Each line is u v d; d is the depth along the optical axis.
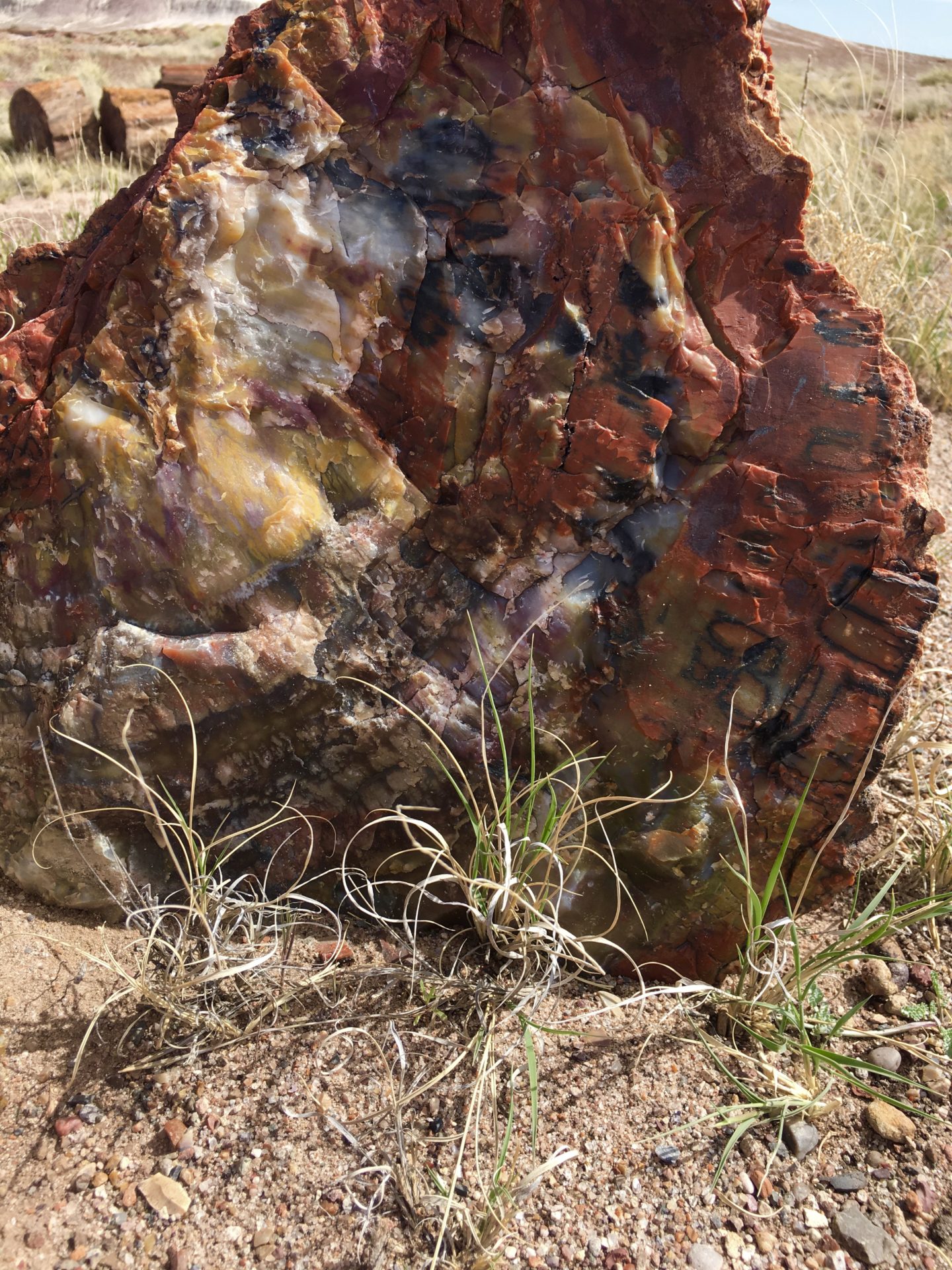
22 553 1.88
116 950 1.82
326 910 1.91
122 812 1.84
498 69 1.75
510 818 1.72
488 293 1.76
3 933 1.84
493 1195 1.44
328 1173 1.50
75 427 1.78
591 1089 1.62
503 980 1.77
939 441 3.88
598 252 1.69
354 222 1.77
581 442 1.69
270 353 1.77
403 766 1.80
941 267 5.02
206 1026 1.68
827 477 1.64
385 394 1.80
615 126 1.68
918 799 2.06
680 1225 1.46
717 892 1.76
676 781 1.72
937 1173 1.53
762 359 1.70
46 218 5.95
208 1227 1.43
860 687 1.66
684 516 1.70
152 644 1.77
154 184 1.83
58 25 27.72
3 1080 1.61
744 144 1.66
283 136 1.76
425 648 1.79
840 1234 1.44
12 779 1.90
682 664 1.70
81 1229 1.43
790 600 1.66
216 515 1.76
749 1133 1.58
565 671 1.75
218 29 24.22
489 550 1.77
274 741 1.80
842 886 1.78
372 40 1.75
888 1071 1.59
